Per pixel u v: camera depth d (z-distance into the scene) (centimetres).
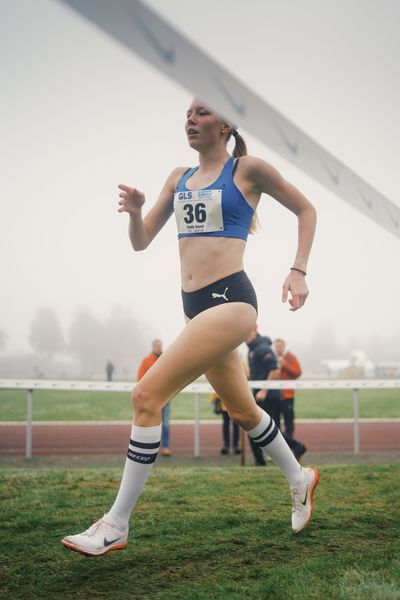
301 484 441
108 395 3984
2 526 475
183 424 2166
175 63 213
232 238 379
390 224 399
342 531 450
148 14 202
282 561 383
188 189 391
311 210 388
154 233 431
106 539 356
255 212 404
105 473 767
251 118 254
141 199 402
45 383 1222
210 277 378
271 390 1079
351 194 343
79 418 2419
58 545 421
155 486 647
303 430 1962
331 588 326
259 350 1085
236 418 419
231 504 548
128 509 366
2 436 1759
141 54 199
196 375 367
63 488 646
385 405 3083
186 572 364
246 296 379
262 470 794
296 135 289
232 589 331
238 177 382
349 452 1394
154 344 1258
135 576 358
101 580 352
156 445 365
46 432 1880
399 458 1235
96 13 184
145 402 361
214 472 765
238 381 402
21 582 349
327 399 3619
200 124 384
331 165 321
